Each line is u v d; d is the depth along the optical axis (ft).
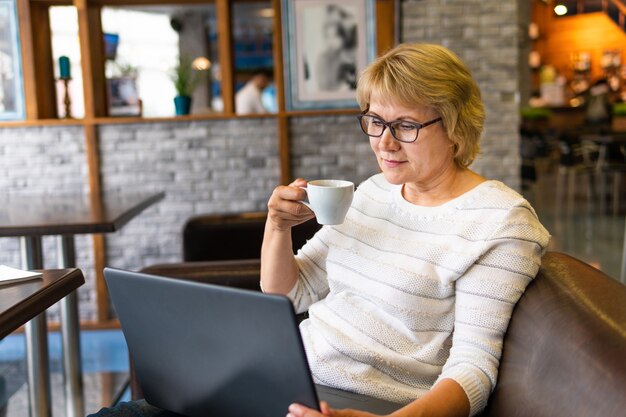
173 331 4.13
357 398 4.85
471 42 13.83
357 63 14.16
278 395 3.81
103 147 14.17
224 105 14.35
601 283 4.54
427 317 4.93
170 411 4.78
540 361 4.09
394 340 4.97
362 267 5.23
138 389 6.63
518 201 4.83
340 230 5.49
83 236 14.28
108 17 23.52
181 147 14.25
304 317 6.40
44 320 8.97
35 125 13.96
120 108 14.57
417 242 5.05
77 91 16.06
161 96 25.68
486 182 5.09
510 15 13.75
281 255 5.51
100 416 4.76
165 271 7.16
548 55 46.37
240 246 11.00
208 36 27.25
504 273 4.66
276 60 14.15
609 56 44.45
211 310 3.86
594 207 26.76
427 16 13.78
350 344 4.97
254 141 14.29
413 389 4.92
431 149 4.93
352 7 14.05
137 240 14.42
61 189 14.17
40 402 8.96
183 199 14.38
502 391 4.41
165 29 25.68
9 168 14.08
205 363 4.07
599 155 25.57
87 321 14.38
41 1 13.96
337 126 14.26
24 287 5.07
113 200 10.70
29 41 13.80
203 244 10.94
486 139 14.08
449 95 4.83
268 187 14.38
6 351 13.07
